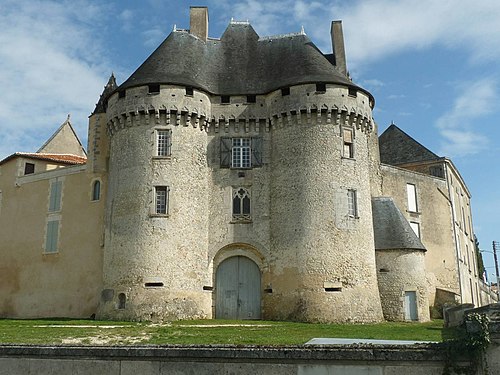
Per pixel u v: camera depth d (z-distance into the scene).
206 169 28.08
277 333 17.06
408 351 10.18
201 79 29.27
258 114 28.67
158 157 26.77
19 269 32.41
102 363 11.31
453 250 37.16
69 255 30.89
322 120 27.31
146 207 26.22
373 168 33.28
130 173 26.88
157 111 27.08
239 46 31.62
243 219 27.62
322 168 26.72
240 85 29.50
